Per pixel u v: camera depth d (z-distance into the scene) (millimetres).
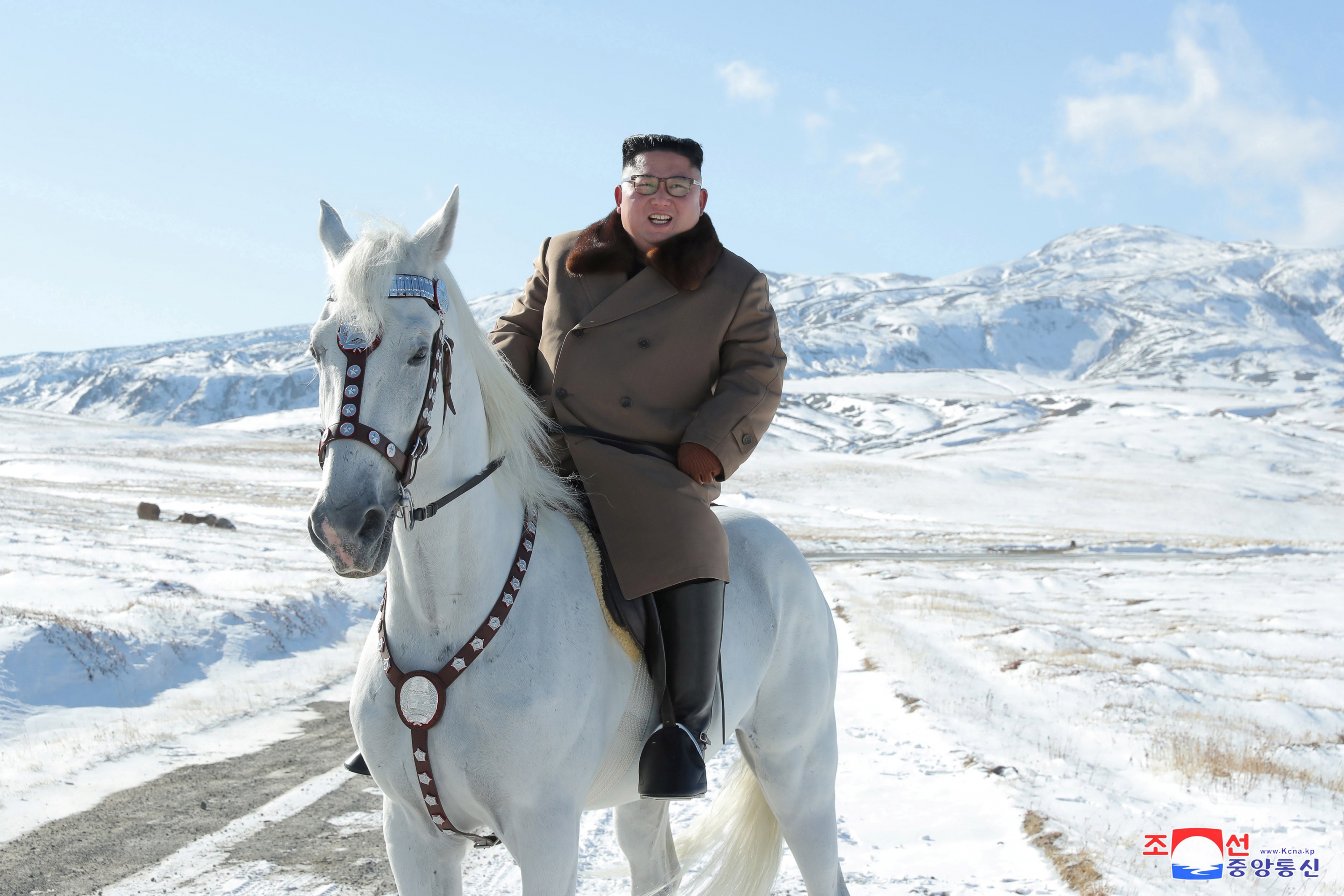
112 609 11844
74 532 22531
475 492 2551
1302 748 7906
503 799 2553
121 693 9266
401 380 2227
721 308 3111
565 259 3252
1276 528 60375
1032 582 27141
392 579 2621
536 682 2551
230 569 17219
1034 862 4984
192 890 4762
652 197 3123
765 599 3363
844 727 8570
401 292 2289
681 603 2842
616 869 3508
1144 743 7945
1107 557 38312
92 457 63062
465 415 2553
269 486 50875
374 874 5027
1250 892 4520
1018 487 71062
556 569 2770
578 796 2645
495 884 4879
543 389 3186
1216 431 103000
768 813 3561
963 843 5359
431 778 2566
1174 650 14594
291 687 10195
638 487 2895
